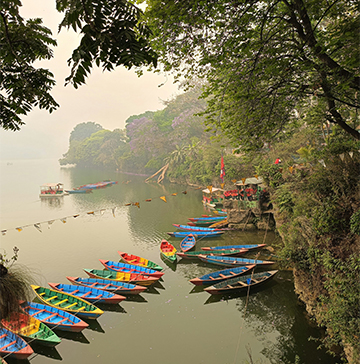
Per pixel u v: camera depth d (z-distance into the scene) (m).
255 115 10.88
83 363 12.54
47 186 56.22
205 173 55.56
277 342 13.18
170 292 18.44
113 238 30.27
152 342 13.71
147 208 44.47
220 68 10.91
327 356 12.09
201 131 65.56
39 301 17.12
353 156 12.79
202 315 15.73
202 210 40.94
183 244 26.86
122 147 103.75
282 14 9.57
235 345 13.23
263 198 28.84
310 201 14.30
